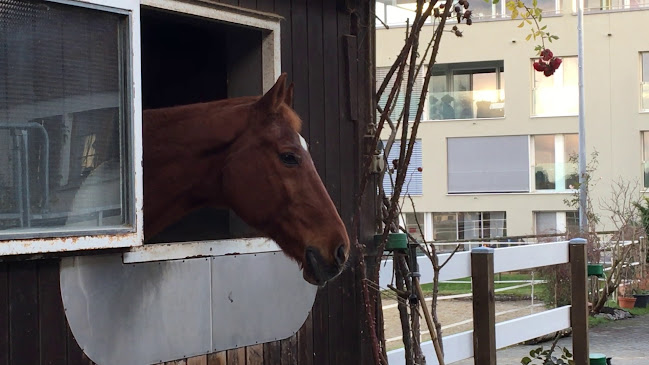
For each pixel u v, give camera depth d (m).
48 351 2.80
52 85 2.73
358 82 4.34
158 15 3.45
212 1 3.48
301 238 3.08
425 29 21.50
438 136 25.30
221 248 3.46
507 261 5.24
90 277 2.95
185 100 4.26
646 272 14.56
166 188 3.21
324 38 4.14
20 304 2.72
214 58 4.10
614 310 12.23
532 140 24.70
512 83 24.62
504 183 24.91
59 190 2.75
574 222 24.23
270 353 3.75
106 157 2.89
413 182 25.59
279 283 3.78
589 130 24.20
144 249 3.12
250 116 3.18
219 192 3.25
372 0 4.46
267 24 3.75
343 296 4.17
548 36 4.86
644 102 23.97
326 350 4.05
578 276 5.87
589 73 24.17
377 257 4.21
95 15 2.86
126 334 3.07
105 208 2.88
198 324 3.37
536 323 5.78
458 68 25.42
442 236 25.38
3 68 2.60
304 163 3.15
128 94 2.93
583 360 5.82
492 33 24.61
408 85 4.28
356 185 4.31
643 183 23.84
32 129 2.68
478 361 4.71
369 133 4.37
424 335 8.91
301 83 3.98
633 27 23.83
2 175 2.60
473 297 4.75
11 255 2.61
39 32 2.70
